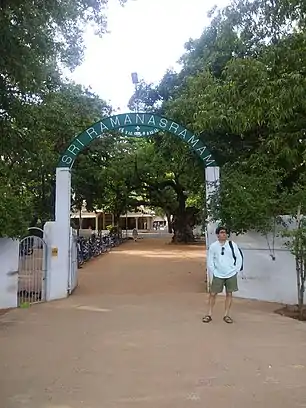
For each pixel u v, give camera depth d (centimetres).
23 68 855
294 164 1177
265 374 541
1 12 721
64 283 1149
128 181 3369
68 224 1188
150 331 768
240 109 1144
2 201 988
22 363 588
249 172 1188
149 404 446
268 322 839
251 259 1105
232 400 458
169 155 2081
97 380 520
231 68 1119
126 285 1382
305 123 1134
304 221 930
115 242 3706
